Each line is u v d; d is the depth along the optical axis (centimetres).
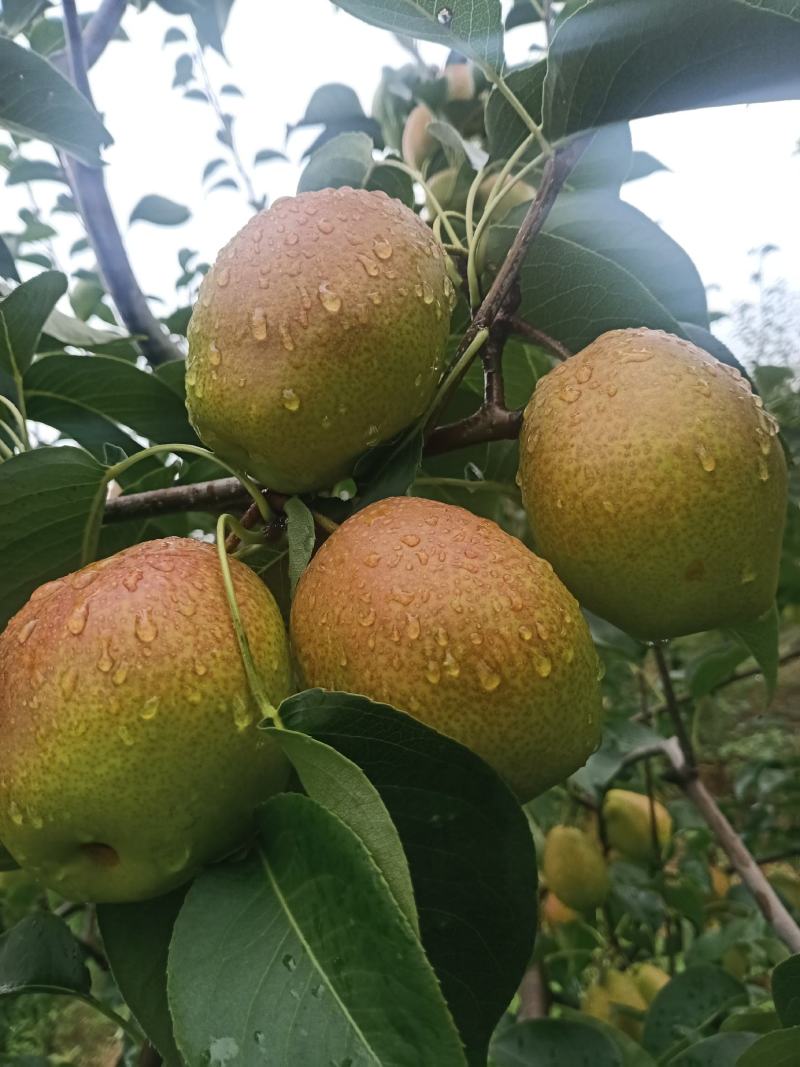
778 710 96
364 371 20
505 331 24
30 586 26
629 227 27
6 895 53
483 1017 18
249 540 22
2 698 17
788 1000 22
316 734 16
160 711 16
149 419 37
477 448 31
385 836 15
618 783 68
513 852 17
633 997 49
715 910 58
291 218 21
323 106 50
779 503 21
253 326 20
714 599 21
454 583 18
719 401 20
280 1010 14
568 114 23
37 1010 64
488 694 17
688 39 20
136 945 19
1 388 34
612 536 20
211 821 17
